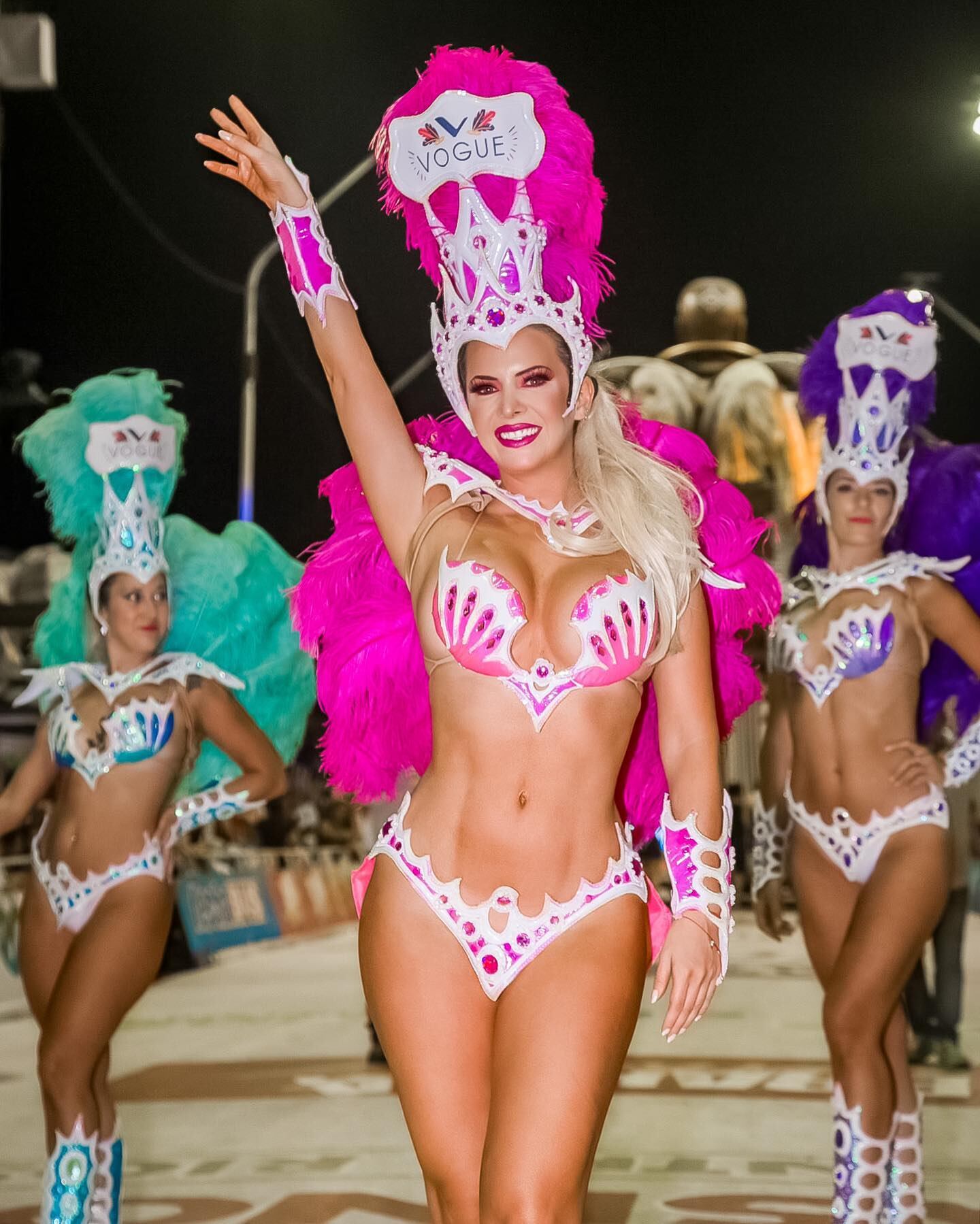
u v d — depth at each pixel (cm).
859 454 596
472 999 333
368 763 400
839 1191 519
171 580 644
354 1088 827
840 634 582
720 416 1886
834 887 576
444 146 359
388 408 365
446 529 353
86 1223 507
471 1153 329
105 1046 525
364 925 347
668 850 348
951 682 622
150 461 589
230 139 362
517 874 335
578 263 364
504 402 355
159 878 551
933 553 611
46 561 1548
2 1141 688
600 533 351
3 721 1477
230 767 648
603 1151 657
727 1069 874
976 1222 545
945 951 875
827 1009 539
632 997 333
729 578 391
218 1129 720
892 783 567
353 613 395
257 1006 1186
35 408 1822
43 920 549
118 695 565
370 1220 548
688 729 351
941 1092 796
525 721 338
